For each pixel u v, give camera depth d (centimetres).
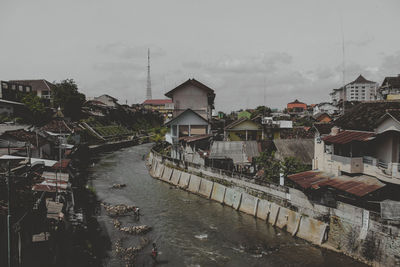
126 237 2467
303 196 2403
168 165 4450
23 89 6600
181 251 2253
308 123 6838
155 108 15012
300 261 2050
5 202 1378
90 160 6044
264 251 2220
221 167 3738
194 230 2617
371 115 2294
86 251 2044
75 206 2672
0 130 3912
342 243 2078
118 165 5609
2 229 1245
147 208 3180
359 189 1950
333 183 2134
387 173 1948
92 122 8369
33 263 1420
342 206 2098
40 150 3222
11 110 5259
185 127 4978
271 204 2709
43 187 1945
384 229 1820
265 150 3622
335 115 6950
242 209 3017
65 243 1875
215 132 5569
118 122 10175
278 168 2980
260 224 2692
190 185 3838
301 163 3036
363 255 1927
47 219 1841
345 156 2341
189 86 5462
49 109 6562
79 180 4031
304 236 2339
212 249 2283
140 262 2084
